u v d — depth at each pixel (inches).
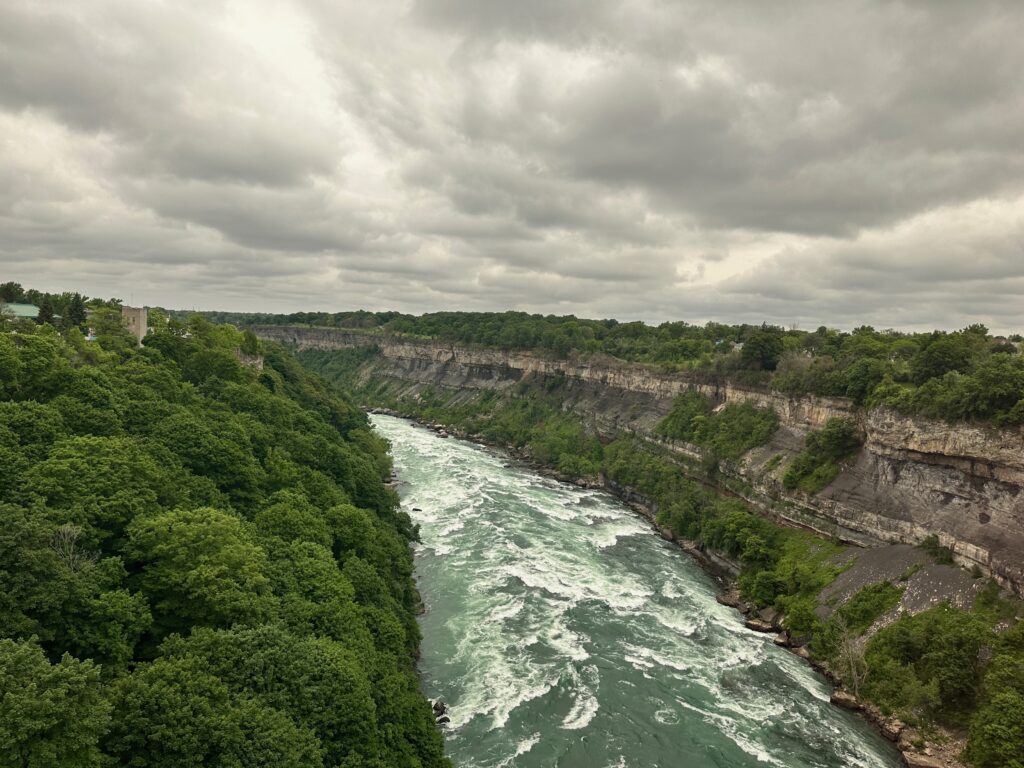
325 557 1673.2
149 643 1098.1
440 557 2815.0
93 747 734.5
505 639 2108.8
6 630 864.9
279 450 2452.0
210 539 1296.8
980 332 3080.7
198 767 800.3
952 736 1631.4
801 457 3036.4
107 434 1729.8
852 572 2399.1
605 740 1630.2
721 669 2012.8
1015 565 1873.8
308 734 955.3
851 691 1870.1
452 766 1400.1
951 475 2228.1
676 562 3002.0
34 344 1969.7
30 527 999.6
